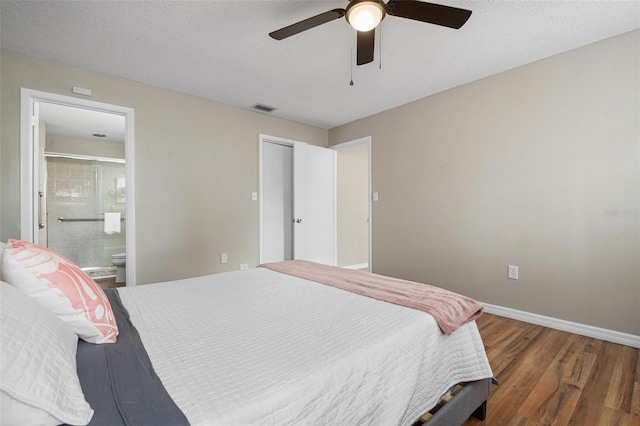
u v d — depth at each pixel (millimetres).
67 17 2045
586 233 2348
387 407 941
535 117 2605
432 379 1155
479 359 1356
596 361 1909
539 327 2508
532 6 1916
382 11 1575
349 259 5207
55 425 581
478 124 2979
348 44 2381
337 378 825
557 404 1491
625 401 1509
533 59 2588
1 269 888
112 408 638
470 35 2234
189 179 3400
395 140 3770
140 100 3080
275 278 1898
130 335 1033
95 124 4145
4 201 2439
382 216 3916
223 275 1991
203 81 3059
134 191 3045
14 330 618
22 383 554
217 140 3615
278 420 688
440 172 3291
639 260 2133
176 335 1040
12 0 1866
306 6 1965
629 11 1956
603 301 2270
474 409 1307
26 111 2506
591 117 2324
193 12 2010
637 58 2141
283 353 908
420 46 2387
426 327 1157
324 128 4773
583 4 1894
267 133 4082
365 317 1204
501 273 2812
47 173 4684
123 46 2412
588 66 2338
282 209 4477
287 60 2633
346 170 5176
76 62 2660
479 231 2969
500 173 2820
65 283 920
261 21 2111
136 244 3059
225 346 955
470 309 1388
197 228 3463
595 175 2309
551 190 2518
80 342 961
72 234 4863
